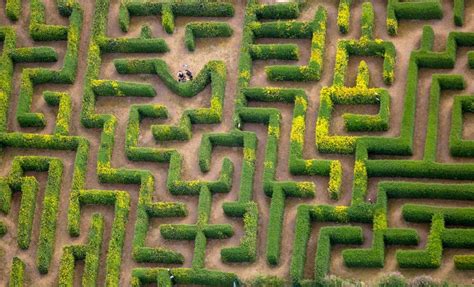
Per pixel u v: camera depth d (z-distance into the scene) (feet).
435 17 247.91
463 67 241.76
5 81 255.70
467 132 235.20
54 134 247.91
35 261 238.07
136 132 246.27
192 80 248.73
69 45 256.73
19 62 260.01
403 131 233.55
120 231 235.40
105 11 259.80
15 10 264.52
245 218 232.12
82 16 261.65
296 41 252.01
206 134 242.58
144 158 243.40
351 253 224.53
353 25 250.78
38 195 244.63
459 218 223.71
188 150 244.63
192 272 229.45
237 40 254.47
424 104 239.30
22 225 239.30
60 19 264.11
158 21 260.62
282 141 240.94
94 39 256.32
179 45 256.32
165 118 248.52
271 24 250.78
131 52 256.52
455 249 224.33
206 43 255.70
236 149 242.99
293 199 235.40
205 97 249.14
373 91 239.09
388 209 230.48
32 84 255.70
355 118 236.84
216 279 228.63
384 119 235.40
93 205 242.17
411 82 239.09
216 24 253.24
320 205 230.27
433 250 221.46
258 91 244.22
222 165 239.09
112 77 255.29
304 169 234.79
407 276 223.30
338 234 226.58
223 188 237.04
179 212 236.22
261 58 250.37
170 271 230.27
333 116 241.96
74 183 241.96
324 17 249.75
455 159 232.53
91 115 248.32
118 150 246.68
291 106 244.83
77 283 234.79
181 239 235.40
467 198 226.79
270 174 235.40
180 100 249.96
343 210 228.43
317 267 224.12
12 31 261.44
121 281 232.94
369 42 244.83
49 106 254.27
